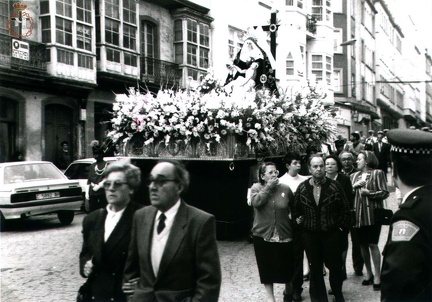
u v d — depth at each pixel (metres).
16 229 13.50
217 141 10.49
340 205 6.52
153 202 3.68
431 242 2.63
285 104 11.92
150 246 3.68
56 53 20.81
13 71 19.31
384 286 2.67
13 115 20.36
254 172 10.25
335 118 14.42
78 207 14.15
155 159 11.28
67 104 22.36
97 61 23.19
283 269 6.55
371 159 7.70
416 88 93.06
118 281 4.09
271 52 13.66
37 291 7.52
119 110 11.61
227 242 11.14
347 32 43.78
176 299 3.53
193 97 10.98
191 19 28.09
